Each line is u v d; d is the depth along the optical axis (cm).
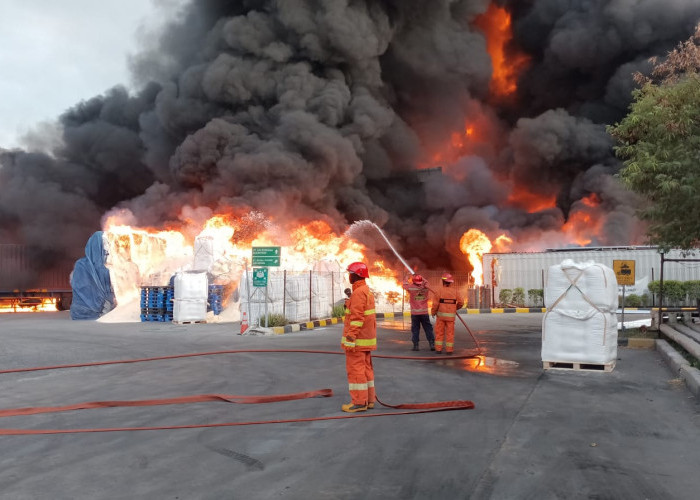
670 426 575
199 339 1479
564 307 939
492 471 438
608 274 932
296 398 722
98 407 680
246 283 1667
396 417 617
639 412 636
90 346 1326
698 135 1099
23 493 400
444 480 420
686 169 1093
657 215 1207
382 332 1706
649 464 456
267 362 1048
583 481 417
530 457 473
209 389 789
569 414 627
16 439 540
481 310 2623
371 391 662
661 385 802
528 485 409
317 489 404
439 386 802
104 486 413
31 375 927
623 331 1440
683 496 389
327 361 1058
